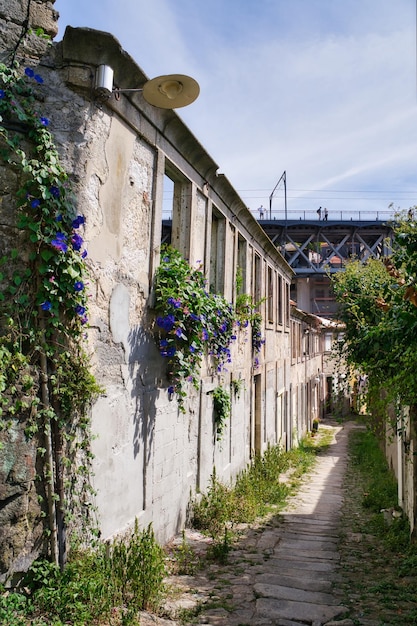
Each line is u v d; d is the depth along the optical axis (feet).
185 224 24.90
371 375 26.08
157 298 20.44
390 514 29.58
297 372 72.69
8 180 14.21
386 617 15.08
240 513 28.81
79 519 15.02
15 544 13.20
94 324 16.17
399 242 15.64
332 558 22.13
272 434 50.42
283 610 15.47
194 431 26.07
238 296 35.88
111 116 17.01
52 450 14.19
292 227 123.13
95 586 13.21
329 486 41.96
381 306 24.21
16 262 14.05
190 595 16.46
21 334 13.69
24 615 12.16
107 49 15.69
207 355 28.40
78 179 15.33
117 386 17.60
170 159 22.07
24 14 15.06
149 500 20.10
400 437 30.12
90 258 15.90
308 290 134.31
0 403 13.10
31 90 14.90
